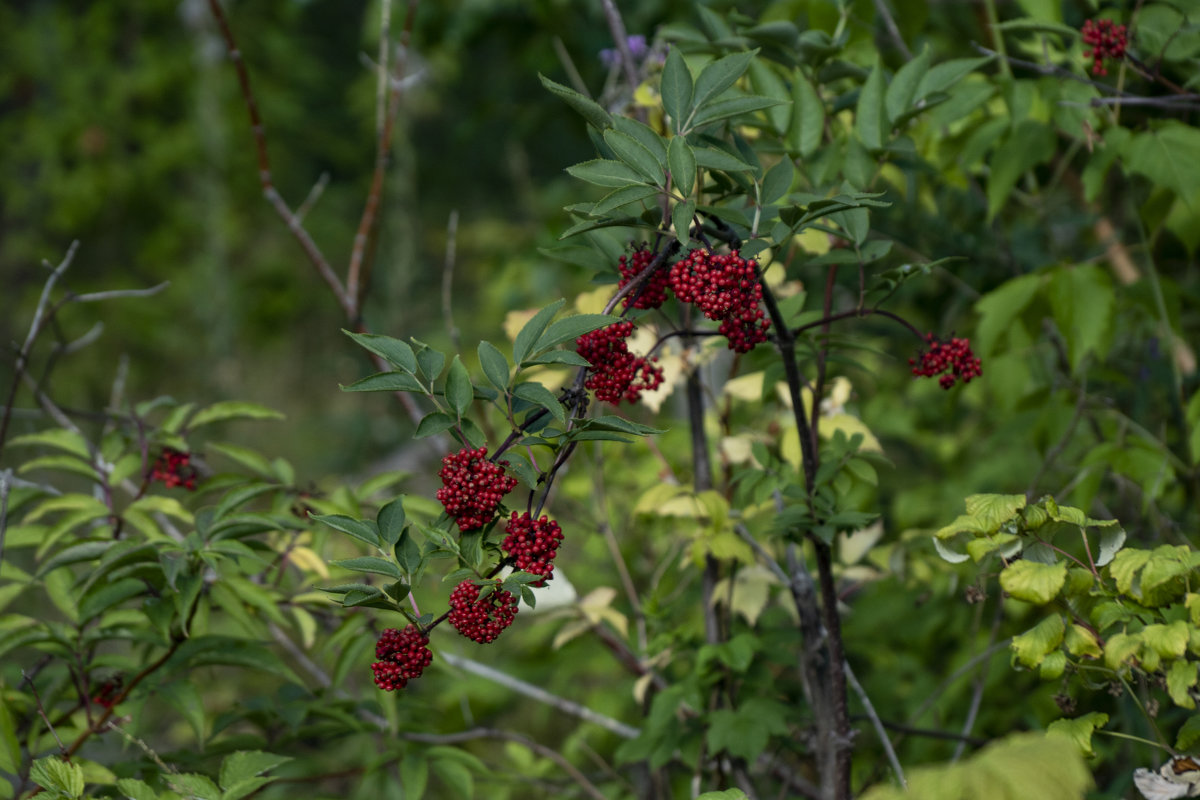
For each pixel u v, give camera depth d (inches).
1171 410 115.1
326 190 403.5
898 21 115.0
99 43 353.1
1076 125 88.7
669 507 91.1
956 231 128.3
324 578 89.4
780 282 92.4
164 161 345.7
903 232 124.7
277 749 85.7
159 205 351.9
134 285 340.5
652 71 105.9
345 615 91.4
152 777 78.8
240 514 74.4
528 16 204.7
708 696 96.3
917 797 47.8
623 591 124.8
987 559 62.8
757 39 86.6
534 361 53.7
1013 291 98.6
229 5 365.7
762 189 64.4
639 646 108.3
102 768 72.9
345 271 386.6
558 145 329.7
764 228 63.6
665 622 103.8
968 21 135.8
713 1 145.9
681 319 91.5
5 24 350.9
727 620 96.7
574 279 181.2
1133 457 97.7
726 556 88.1
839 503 108.2
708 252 56.5
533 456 55.7
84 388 304.7
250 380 356.8
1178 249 121.4
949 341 69.3
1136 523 106.5
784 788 96.8
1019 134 94.3
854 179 81.4
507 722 144.8
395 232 298.0
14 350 92.6
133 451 90.7
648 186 57.5
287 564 92.3
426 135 351.3
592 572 126.1
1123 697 94.2
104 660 78.0
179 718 135.0
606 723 105.7
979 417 147.8
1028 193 128.5
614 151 57.8
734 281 56.0
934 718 107.3
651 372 64.3
